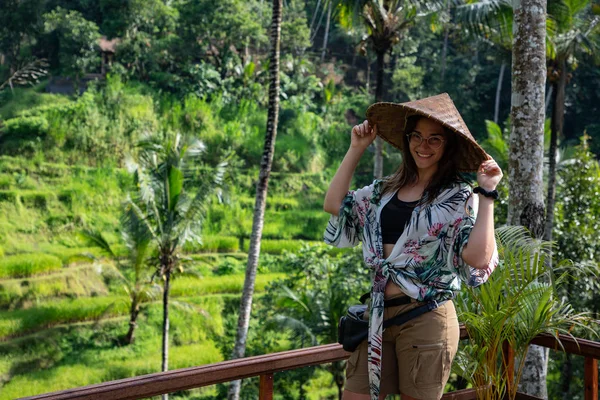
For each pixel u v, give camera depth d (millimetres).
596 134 34125
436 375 1958
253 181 29062
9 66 30797
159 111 30125
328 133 33125
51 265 20672
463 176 1991
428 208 1943
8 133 26312
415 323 1955
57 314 18594
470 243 1843
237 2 32656
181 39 31984
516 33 5000
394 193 2047
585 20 12836
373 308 1962
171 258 15008
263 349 15094
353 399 2062
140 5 31219
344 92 39000
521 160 4961
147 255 17125
